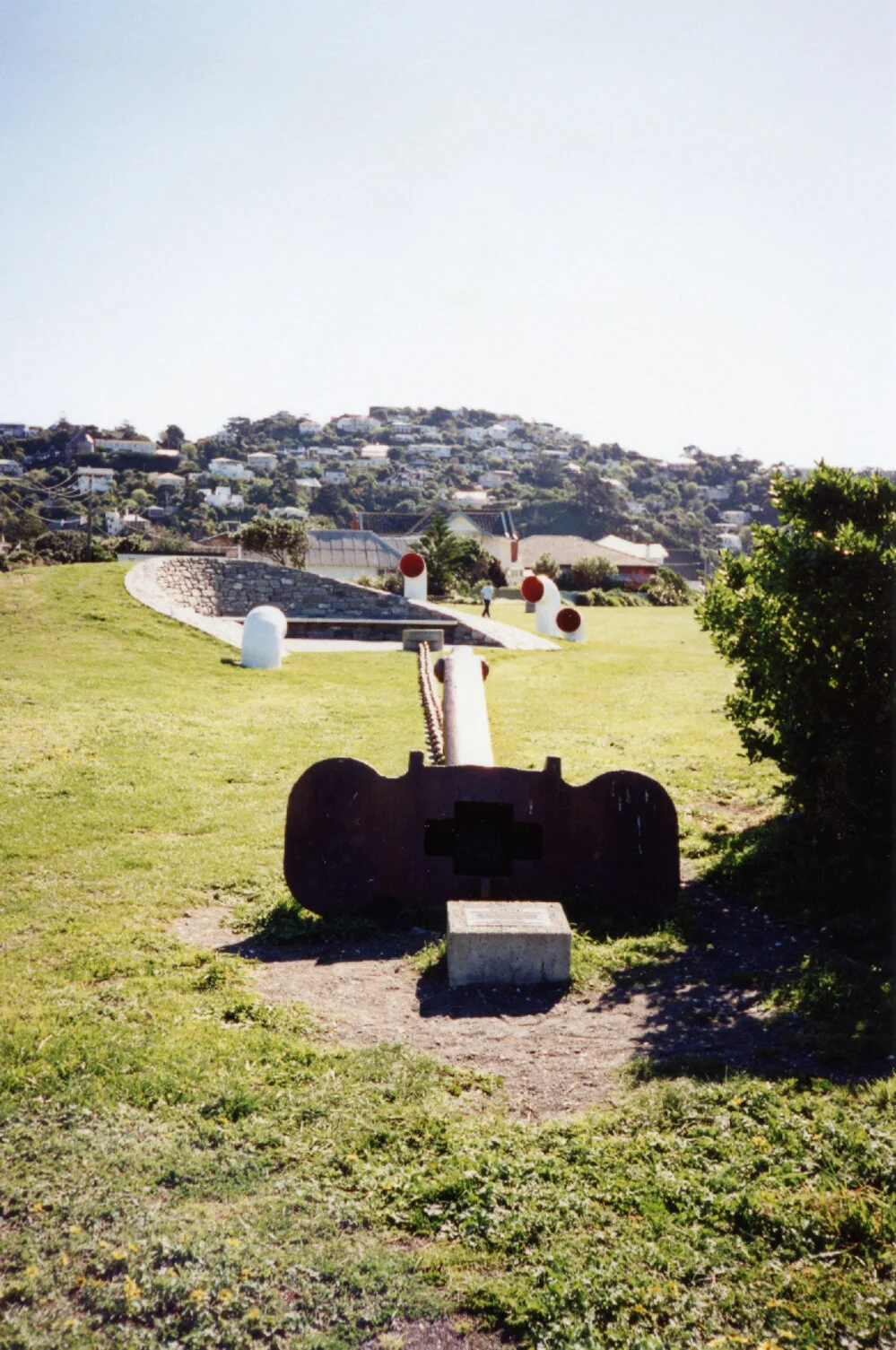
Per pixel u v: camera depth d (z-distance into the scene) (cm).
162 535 12344
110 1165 472
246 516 15788
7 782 1253
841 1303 387
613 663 2533
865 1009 633
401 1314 387
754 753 992
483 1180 466
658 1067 573
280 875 963
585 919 836
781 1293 395
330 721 1725
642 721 1723
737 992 691
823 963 718
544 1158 484
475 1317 388
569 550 8869
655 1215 441
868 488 955
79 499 14862
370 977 731
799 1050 594
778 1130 498
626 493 19000
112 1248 414
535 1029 640
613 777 854
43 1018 633
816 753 897
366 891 857
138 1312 381
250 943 804
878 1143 481
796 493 984
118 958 743
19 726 1559
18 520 11494
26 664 2122
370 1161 486
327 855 856
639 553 12056
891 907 813
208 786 1292
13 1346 362
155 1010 655
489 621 3269
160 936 799
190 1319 379
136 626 2522
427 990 705
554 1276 404
